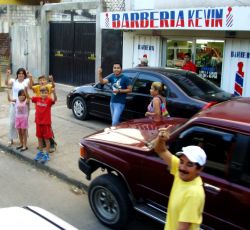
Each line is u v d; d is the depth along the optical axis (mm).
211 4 11461
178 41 12445
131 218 5219
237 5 10992
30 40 17703
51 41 16719
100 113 10312
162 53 12828
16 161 8109
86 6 14680
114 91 8625
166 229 3566
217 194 4113
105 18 13320
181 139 4469
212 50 11703
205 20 10547
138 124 5949
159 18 11609
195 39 11992
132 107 9258
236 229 4027
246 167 3945
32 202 6270
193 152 3297
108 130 5793
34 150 8422
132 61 13555
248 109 4496
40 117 7633
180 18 11086
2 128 10070
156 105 7000
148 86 9000
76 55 15648
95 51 14758
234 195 3992
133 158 4918
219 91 9031
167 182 4590
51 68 16969
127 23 12555
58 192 6699
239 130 4012
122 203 5094
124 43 13688
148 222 5613
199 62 12086
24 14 17953
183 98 8359
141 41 13227
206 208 4227
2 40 19234
